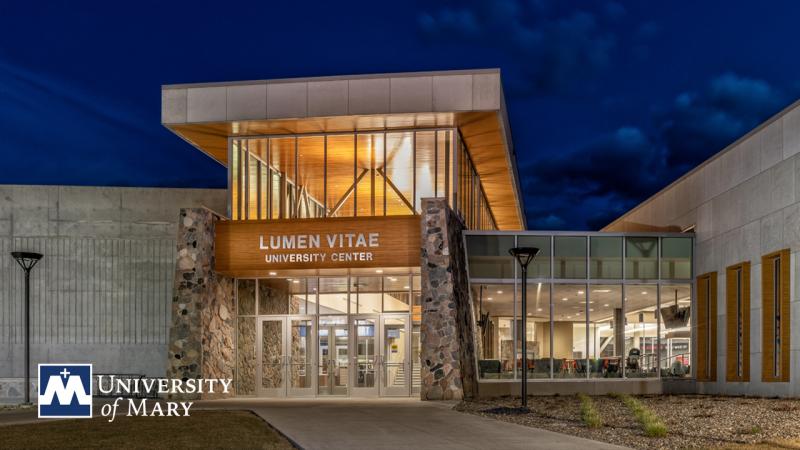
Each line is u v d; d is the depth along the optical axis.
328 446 12.02
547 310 26.67
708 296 26.30
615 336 26.61
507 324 26.44
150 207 29.95
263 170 27.25
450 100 24.80
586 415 15.55
